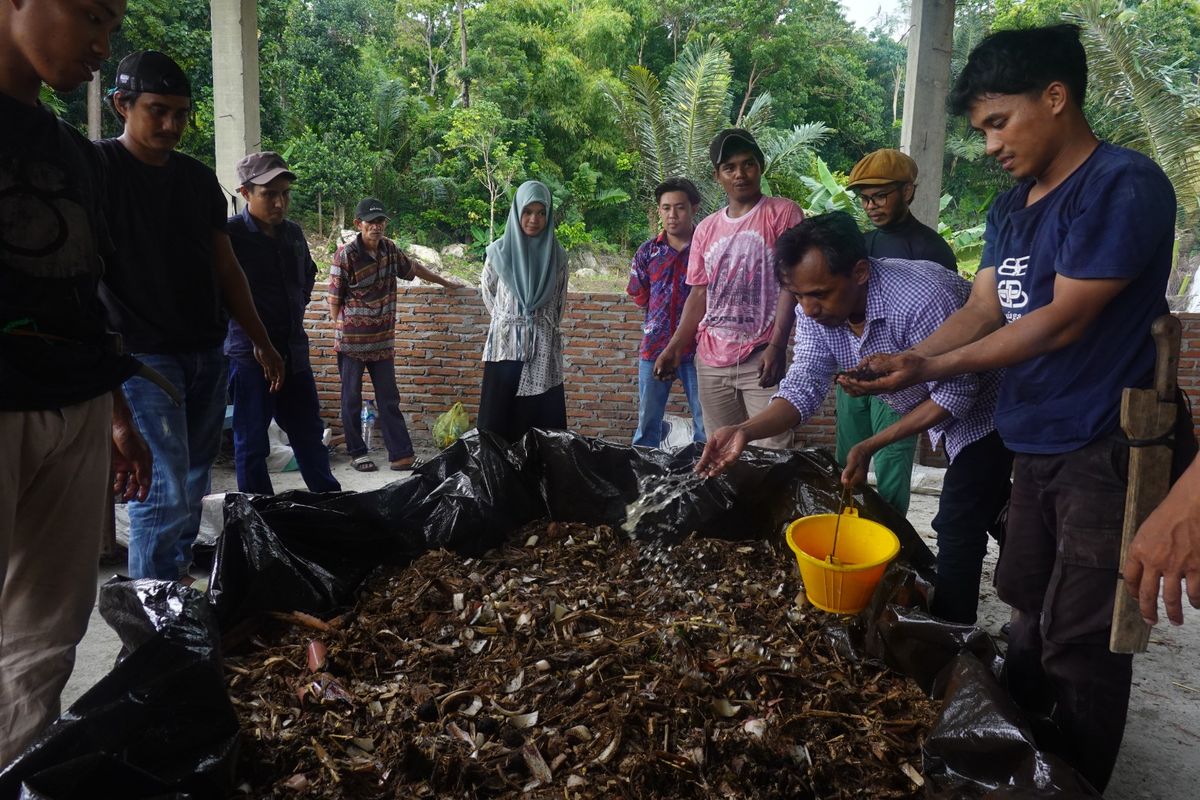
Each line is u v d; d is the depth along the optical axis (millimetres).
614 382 6371
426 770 1809
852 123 34750
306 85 21641
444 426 6152
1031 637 2135
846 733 1976
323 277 16109
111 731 1514
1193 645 3244
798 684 2148
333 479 4512
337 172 20516
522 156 23969
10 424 1665
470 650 2314
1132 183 1678
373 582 2725
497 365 4879
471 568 2770
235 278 3299
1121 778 2428
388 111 23719
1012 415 1966
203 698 1639
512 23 27109
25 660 1893
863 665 2254
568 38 28297
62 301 1742
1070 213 1779
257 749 1859
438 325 6367
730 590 2709
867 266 2430
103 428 1938
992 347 1801
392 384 5637
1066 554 1840
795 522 2527
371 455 6059
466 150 24156
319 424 4449
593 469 3270
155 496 3082
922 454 5664
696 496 3094
